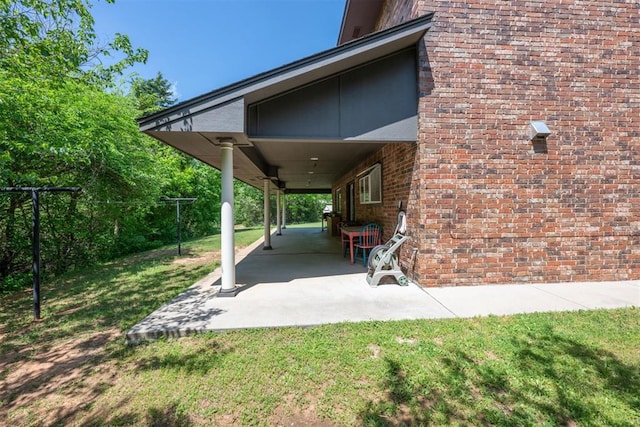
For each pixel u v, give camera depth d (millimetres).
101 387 2238
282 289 4578
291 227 21562
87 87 6516
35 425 1879
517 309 3582
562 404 1945
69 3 4359
